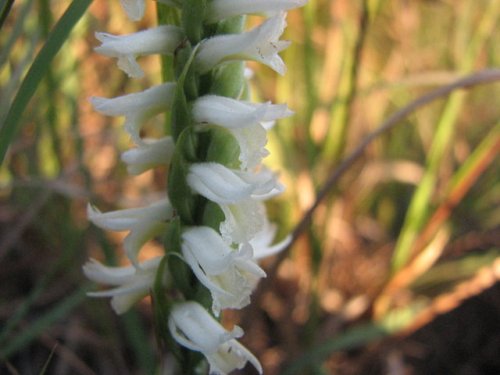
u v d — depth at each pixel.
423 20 0.17
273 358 0.13
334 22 0.14
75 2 0.07
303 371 0.12
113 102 0.06
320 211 0.13
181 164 0.06
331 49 0.14
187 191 0.07
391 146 0.16
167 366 0.10
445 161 0.15
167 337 0.07
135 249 0.07
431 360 0.14
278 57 0.06
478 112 0.17
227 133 0.07
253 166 0.06
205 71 0.06
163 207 0.07
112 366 0.12
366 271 0.14
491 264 0.13
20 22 0.09
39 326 0.10
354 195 0.15
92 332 0.12
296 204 0.13
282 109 0.06
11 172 0.13
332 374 0.13
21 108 0.07
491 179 0.16
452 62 0.16
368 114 0.15
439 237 0.13
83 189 0.12
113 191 0.14
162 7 0.07
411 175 0.15
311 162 0.13
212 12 0.06
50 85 0.12
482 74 0.10
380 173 0.15
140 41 0.06
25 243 0.13
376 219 0.16
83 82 0.14
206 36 0.06
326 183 0.10
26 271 0.13
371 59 0.16
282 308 0.13
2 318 0.12
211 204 0.07
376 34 0.16
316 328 0.13
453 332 0.14
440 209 0.13
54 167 0.13
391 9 0.16
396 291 0.13
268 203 0.14
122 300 0.07
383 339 0.13
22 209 0.13
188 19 0.06
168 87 0.06
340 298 0.14
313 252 0.13
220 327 0.07
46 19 0.10
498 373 0.14
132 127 0.07
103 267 0.07
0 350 0.10
